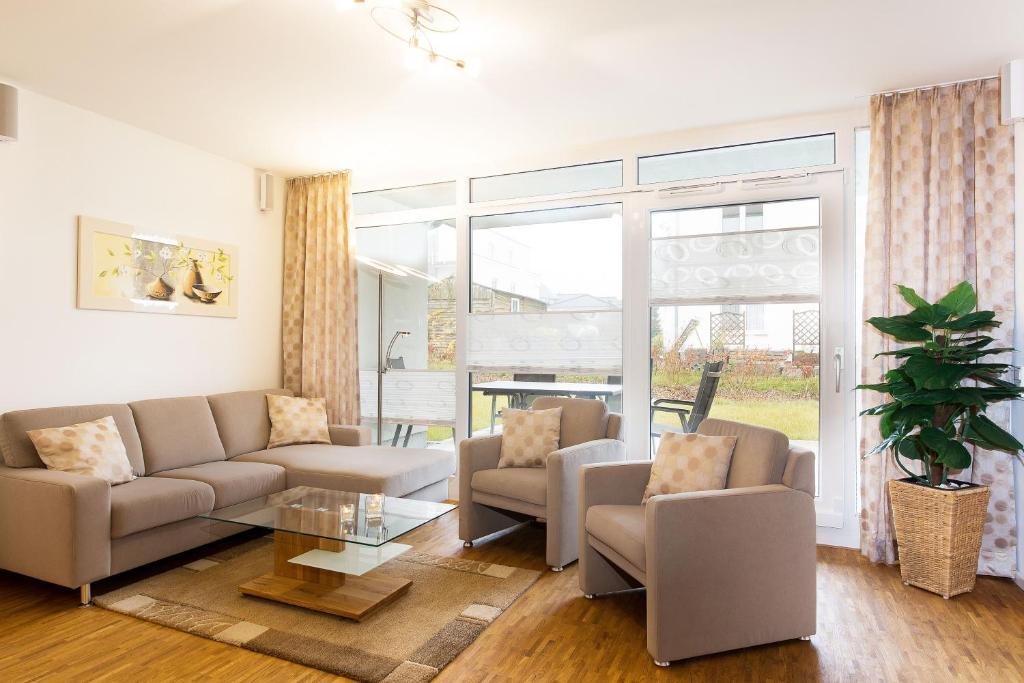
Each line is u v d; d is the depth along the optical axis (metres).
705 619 2.48
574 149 4.56
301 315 5.27
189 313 4.52
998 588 3.22
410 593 3.10
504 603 2.98
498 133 4.25
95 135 3.93
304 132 4.25
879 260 3.56
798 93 3.60
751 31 2.90
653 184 4.31
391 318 5.22
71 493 2.86
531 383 4.71
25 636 2.64
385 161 4.89
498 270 4.84
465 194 4.93
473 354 4.89
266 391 4.86
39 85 3.51
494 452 3.98
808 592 2.66
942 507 3.09
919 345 3.49
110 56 3.15
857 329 3.83
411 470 4.07
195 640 2.62
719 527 2.51
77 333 3.85
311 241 5.22
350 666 2.39
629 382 4.37
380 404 5.25
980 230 3.37
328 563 2.99
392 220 5.20
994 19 2.78
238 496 3.72
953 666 2.45
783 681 2.34
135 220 4.16
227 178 4.84
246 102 3.73
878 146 3.58
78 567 2.86
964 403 2.94
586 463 3.57
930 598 3.10
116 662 2.44
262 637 2.62
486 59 3.18
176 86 3.51
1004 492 3.34
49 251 3.70
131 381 4.15
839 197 3.86
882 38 2.96
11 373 3.53
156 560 3.29
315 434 4.75
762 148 4.11
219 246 4.75
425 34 2.91
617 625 2.79
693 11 2.72
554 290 4.65
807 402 3.92
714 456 2.96
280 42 3.00
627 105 3.77
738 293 4.09
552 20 2.79
